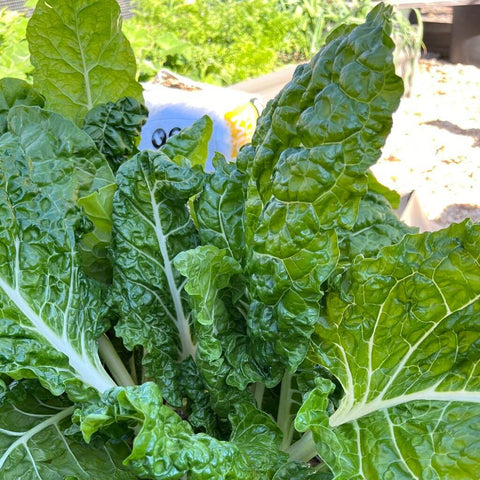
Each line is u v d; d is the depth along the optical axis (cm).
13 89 58
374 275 44
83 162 55
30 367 44
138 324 50
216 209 50
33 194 49
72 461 46
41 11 61
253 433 47
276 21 245
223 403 48
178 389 51
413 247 44
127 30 214
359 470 42
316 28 257
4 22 204
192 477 39
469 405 46
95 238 54
